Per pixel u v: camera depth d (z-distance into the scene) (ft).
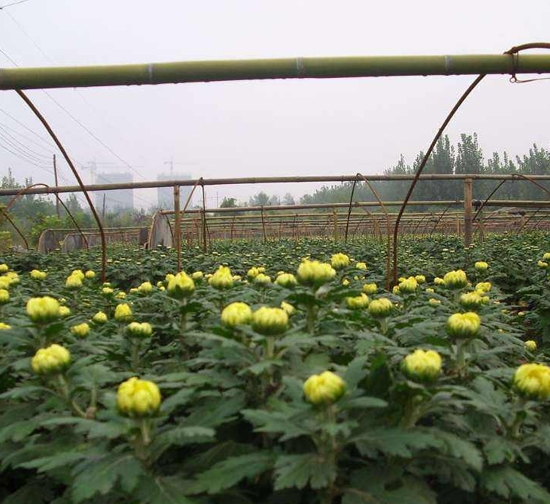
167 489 1.72
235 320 2.44
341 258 4.20
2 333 2.66
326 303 2.74
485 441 2.07
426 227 31.73
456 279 3.94
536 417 2.42
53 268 10.31
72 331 3.03
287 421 1.82
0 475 2.49
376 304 3.03
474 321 2.50
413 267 10.32
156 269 10.75
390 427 2.00
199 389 2.31
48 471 2.02
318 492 1.82
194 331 3.08
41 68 4.36
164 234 17.88
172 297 3.10
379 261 11.60
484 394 2.18
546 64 4.37
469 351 3.01
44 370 2.19
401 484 1.95
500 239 17.80
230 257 11.54
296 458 1.73
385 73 4.50
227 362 2.26
